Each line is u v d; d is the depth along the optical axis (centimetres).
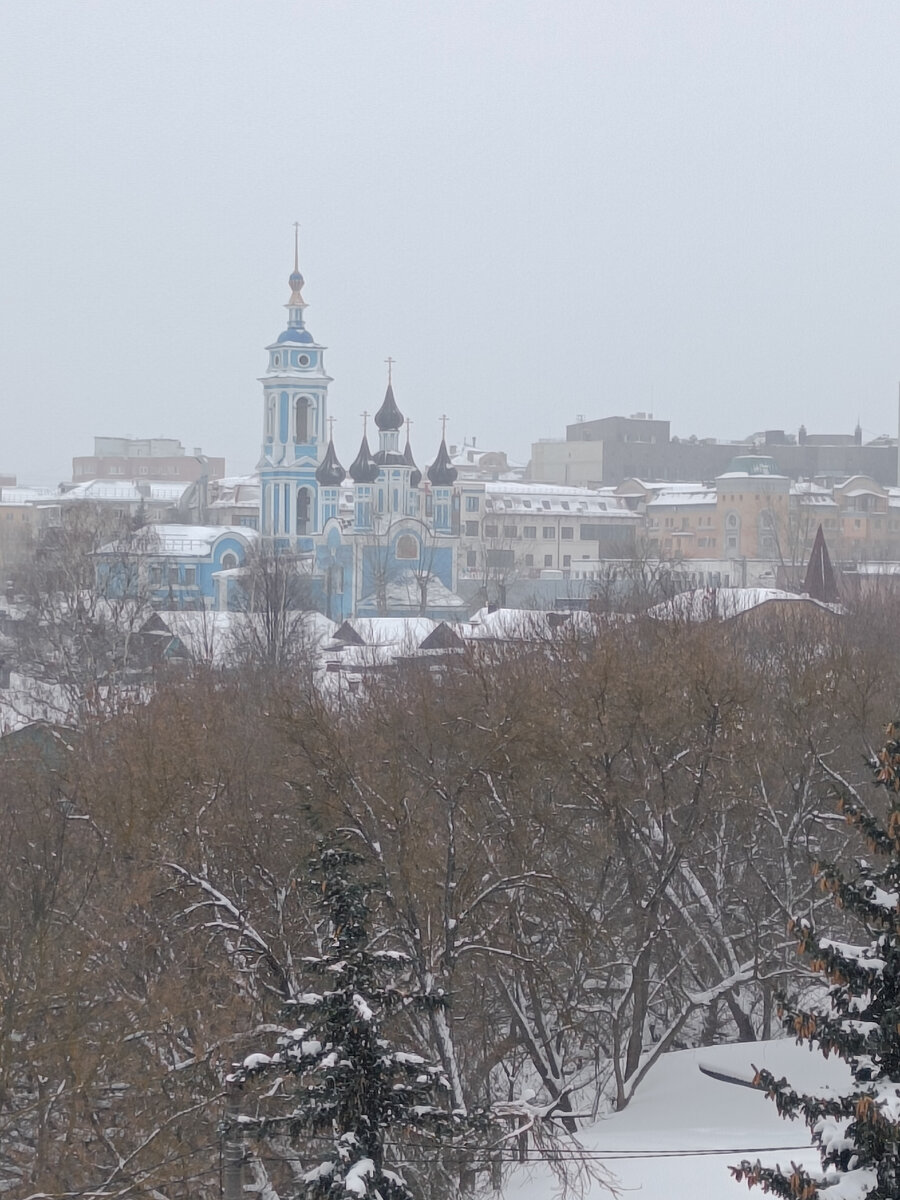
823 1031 5056
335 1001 5262
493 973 10544
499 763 10700
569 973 11375
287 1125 5597
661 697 11038
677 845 10881
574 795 11456
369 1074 5253
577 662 12100
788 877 11612
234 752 11194
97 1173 7888
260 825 10412
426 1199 8425
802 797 11612
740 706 11300
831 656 13288
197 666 16300
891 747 5100
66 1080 7662
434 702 12162
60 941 8056
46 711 19462
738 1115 9669
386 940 10225
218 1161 7381
